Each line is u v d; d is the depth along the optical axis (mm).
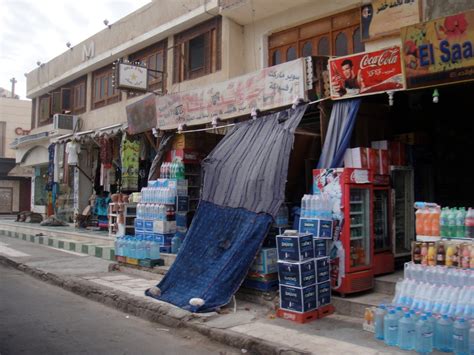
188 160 10773
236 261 7164
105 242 13750
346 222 6762
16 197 36344
